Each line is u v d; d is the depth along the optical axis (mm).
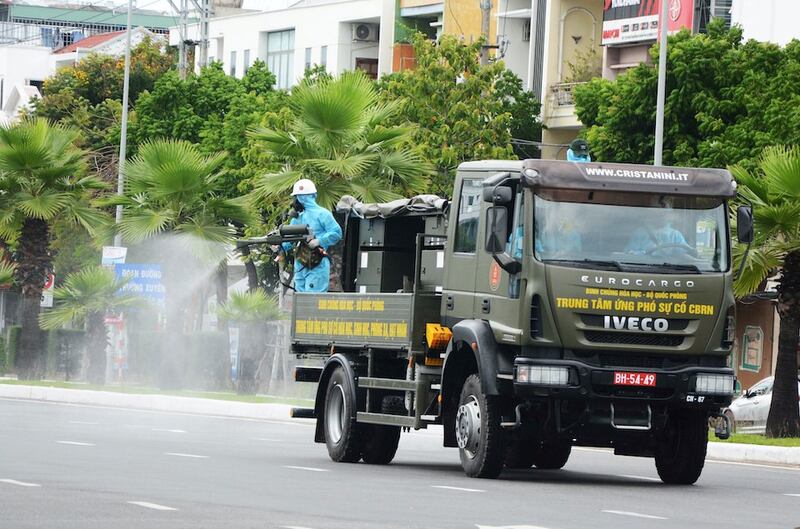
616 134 67750
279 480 26609
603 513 22609
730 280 27969
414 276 30703
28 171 68562
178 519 19734
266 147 61000
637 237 27766
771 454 38219
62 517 19688
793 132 60375
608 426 27641
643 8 78938
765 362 61906
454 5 100250
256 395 62000
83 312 68625
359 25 116750
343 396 32375
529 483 27781
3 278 72000
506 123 76625
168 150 65375
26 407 51500
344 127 60219
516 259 27578
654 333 27500
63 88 123438
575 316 27281
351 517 20812
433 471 30594
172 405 55688
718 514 23281
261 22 126188
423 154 70500
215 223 66688
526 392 27250
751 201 43844
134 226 65562
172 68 133875
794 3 70938
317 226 35719
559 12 86500
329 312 33562
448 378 29297
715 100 64375
